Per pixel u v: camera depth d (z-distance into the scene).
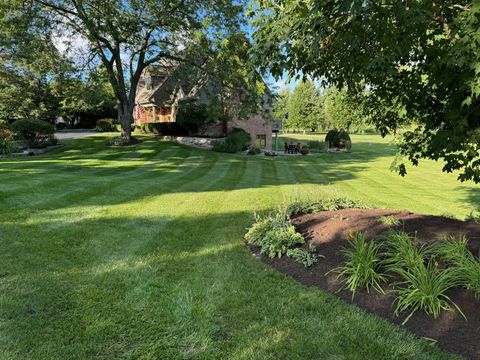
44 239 4.59
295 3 2.84
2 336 2.60
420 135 4.05
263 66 3.29
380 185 13.04
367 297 3.27
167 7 18.22
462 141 3.19
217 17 17.81
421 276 3.12
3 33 16.30
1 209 5.84
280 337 2.70
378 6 2.66
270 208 7.23
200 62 20.39
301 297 3.31
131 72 21.25
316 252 4.20
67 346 2.53
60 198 6.92
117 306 3.07
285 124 67.88
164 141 24.38
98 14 17.20
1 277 3.51
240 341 2.65
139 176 11.18
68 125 38.75
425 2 2.86
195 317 2.93
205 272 3.83
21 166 11.63
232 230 5.53
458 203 9.72
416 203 9.55
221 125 26.78
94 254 4.21
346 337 2.70
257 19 3.50
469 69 2.79
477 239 3.90
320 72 3.69
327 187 11.35
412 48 3.23
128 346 2.56
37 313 2.91
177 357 2.46
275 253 4.31
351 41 2.94
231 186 10.46
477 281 3.05
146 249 4.46
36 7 16.75
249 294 3.36
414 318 2.93
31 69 18.94
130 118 21.70
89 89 20.77
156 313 2.98
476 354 2.49
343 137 32.34
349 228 4.64
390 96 3.99
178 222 5.83
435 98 3.70
